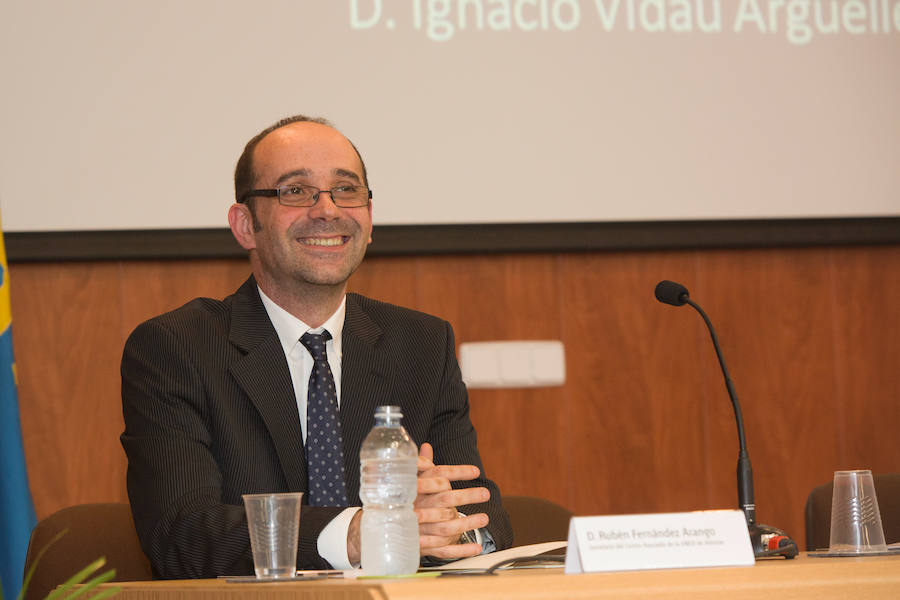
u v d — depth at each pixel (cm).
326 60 488
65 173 466
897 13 527
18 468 422
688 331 515
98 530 315
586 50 505
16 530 417
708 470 512
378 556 211
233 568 255
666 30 511
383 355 337
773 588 179
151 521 280
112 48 473
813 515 371
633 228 503
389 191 488
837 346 523
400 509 217
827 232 514
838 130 519
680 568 184
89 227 467
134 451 297
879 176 520
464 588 166
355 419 321
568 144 502
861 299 526
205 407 305
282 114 483
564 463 503
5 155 462
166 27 477
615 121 505
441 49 495
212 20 480
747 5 517
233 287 485
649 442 509
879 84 523
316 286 325
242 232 343
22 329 465
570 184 501
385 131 490
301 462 309
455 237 491
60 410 467
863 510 257
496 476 498
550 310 505
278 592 181
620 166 504
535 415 503
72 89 469
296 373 325
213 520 263
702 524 189
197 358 309
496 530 281
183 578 265
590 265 510
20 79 465
